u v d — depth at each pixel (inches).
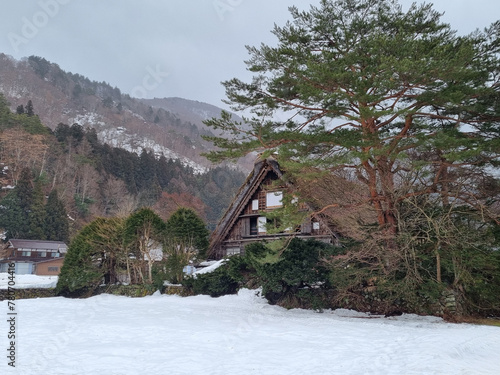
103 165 3531.0
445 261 594.6
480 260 564.1
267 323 572.1
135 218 1054.4
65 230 2608.3
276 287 737.6
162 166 3946.9
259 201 1086.4
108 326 534.6
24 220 2524.6
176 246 1031.0
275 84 650.2
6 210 2504.9
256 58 663.8
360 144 571.2
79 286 1084.5
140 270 1085.8
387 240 623.8
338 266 654.5
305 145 623.8
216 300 862.5
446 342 389.4
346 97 558.6
